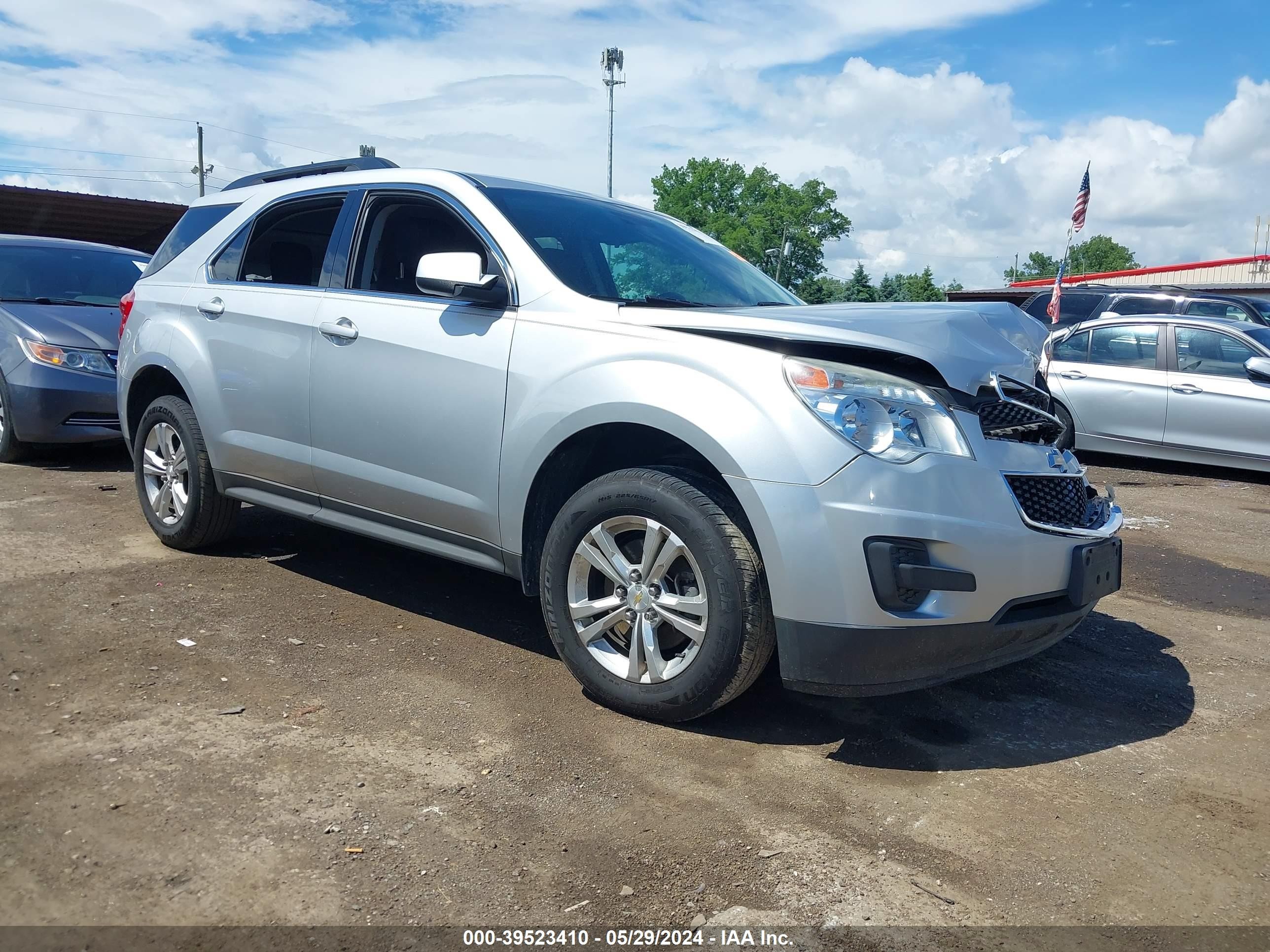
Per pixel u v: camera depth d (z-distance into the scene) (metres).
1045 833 2.64
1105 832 2.66
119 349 5.10
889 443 2.82
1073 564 3.12
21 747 2.75
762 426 2.86
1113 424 9.46
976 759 3.08
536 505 3.44
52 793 2.51
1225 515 7.38
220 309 4.47
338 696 3.25
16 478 6.59
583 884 2.28
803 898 2.28
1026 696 3.65
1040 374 3.50
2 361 6.99
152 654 3.49
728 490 3.02
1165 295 12.00
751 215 78.69
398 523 3.87
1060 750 3.18
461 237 3.83
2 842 2.28
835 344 2.90
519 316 3.46
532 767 2.84
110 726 2.91
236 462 4.43
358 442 3.89
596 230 3.92
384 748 2.89
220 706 3.10
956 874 2.41
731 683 3.00
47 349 6.89
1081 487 3.36
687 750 3.01
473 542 3.62
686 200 79.31
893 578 2.79
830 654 2.84
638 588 3.15
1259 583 5.50
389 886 2.22
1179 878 2.44
